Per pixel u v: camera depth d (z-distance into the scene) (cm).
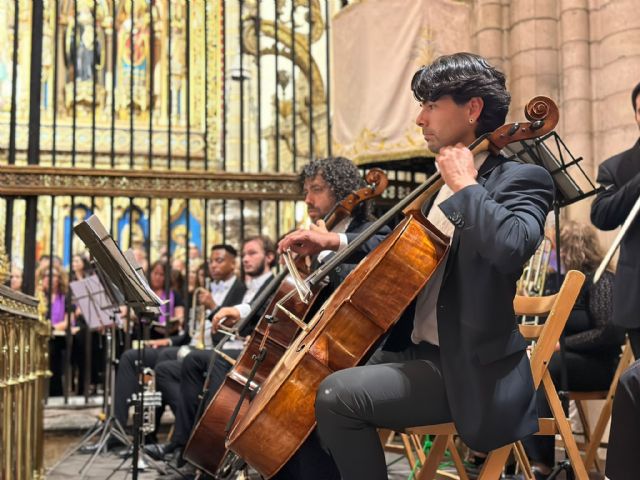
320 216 359
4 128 1156
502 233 188
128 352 554
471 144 215
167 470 454
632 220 299
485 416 198
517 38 618
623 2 554
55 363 835
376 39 598
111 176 552
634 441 192
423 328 220
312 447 285
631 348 325
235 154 1301
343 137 624
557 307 236
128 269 312
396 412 202
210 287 600
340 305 216
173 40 1254
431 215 240
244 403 321
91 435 531
